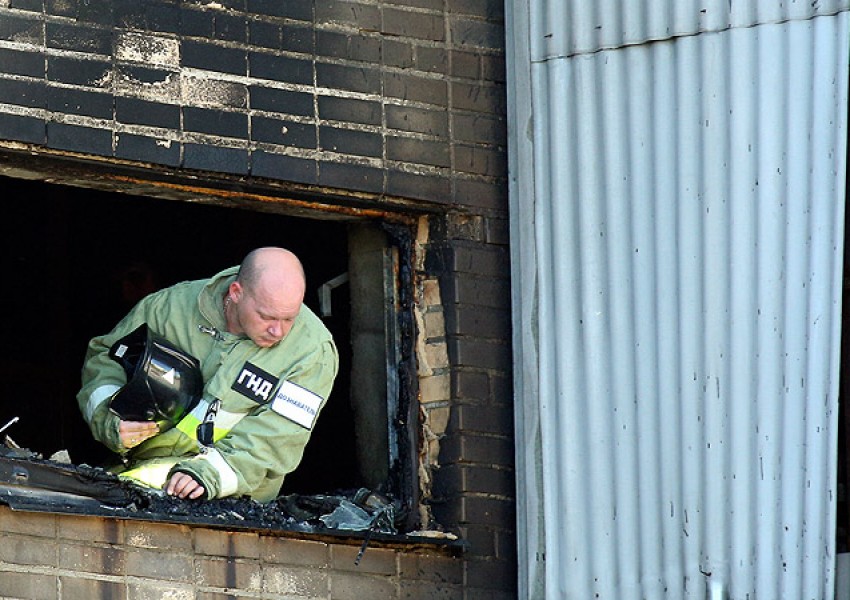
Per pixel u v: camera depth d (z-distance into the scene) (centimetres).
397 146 2648
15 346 3547
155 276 3591
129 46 2489
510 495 2658
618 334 2542
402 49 2678
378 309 2711
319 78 2611
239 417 2527
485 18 2736
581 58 2608
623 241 2555
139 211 3609
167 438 2533
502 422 2673
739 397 2452
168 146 2492
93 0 2475
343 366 3077
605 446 2533
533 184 2631
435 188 2666
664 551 2475
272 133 2564
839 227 2427
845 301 2572
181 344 2555
